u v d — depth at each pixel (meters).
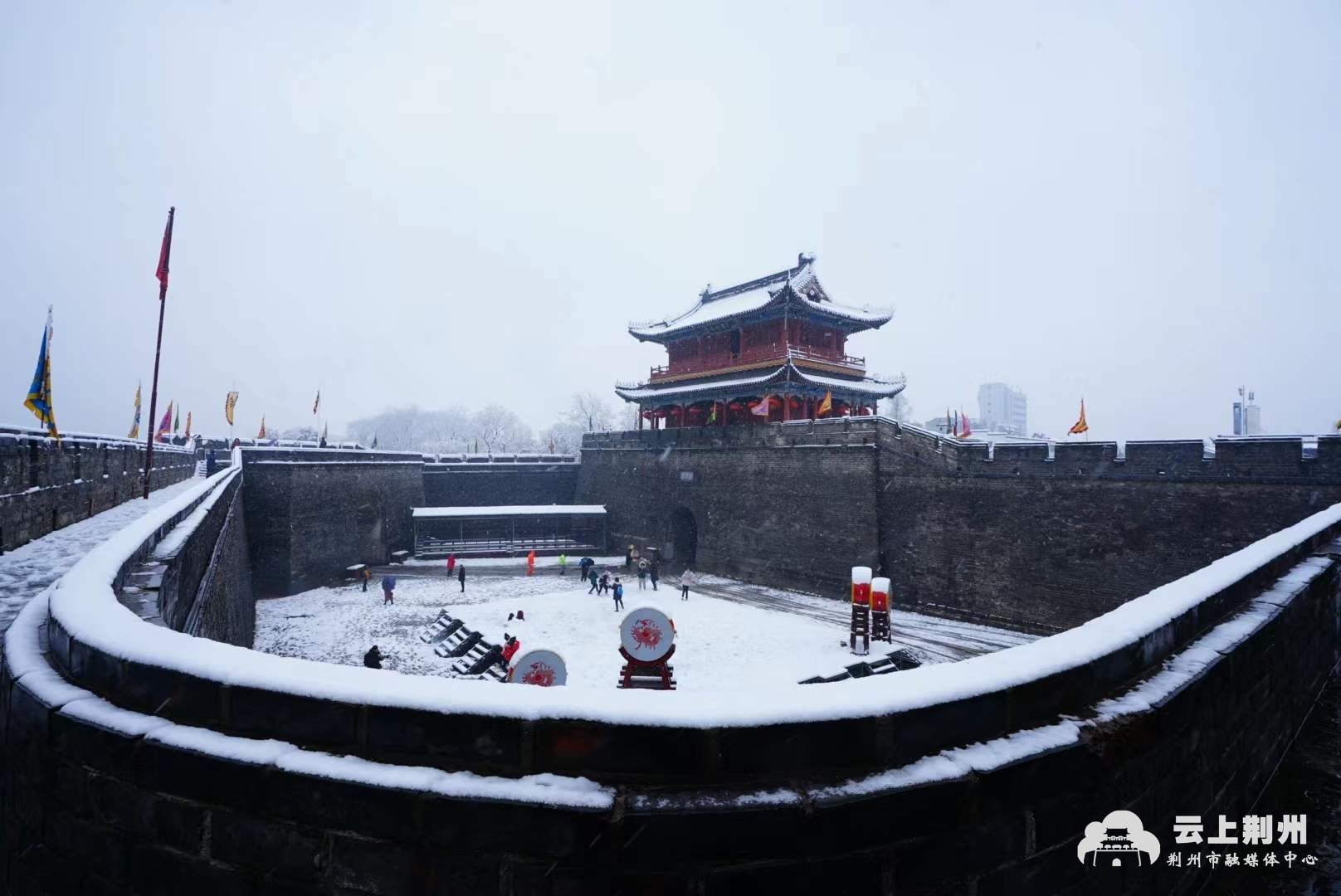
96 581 6.22
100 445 17.55
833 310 42.53
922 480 30.12
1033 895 3.92
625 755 3.60
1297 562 9.90
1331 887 5.41
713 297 50.50
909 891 3.59
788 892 3.44
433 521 44.16
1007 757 3.88
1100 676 4.73
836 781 3.62
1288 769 7.27
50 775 4.39
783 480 35.91
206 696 4.05
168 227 20.66
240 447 34.00
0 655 5.89
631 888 3.40
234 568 21.12
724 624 26.19
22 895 4.55
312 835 3.63
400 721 3.75
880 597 23.27
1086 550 25.03
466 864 3.48
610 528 47.19
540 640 23.59
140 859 3.96
